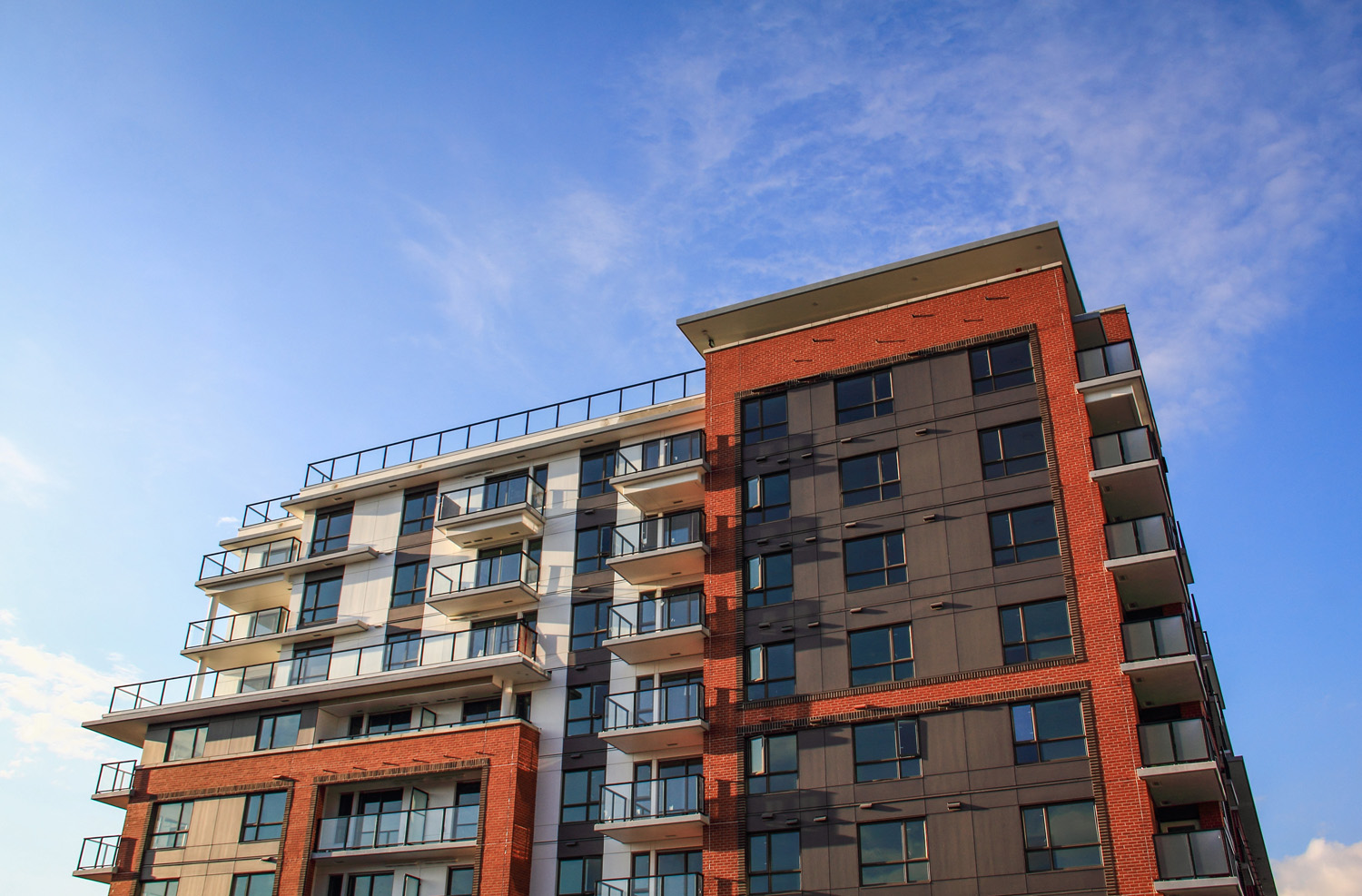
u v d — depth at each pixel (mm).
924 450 38281
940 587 35969
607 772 39594
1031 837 31562
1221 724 42406
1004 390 38062
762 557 39188
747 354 43031
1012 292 39438
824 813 34219
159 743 46938
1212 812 32562
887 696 35062
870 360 40594
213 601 51906
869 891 32656
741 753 36188
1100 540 34562
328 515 51062
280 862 41344
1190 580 41000
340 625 46844
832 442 39938
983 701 33750
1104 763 31594
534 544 45750
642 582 42625
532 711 42094
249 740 45375
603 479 45844
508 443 48625
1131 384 36344
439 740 41531
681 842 37500
